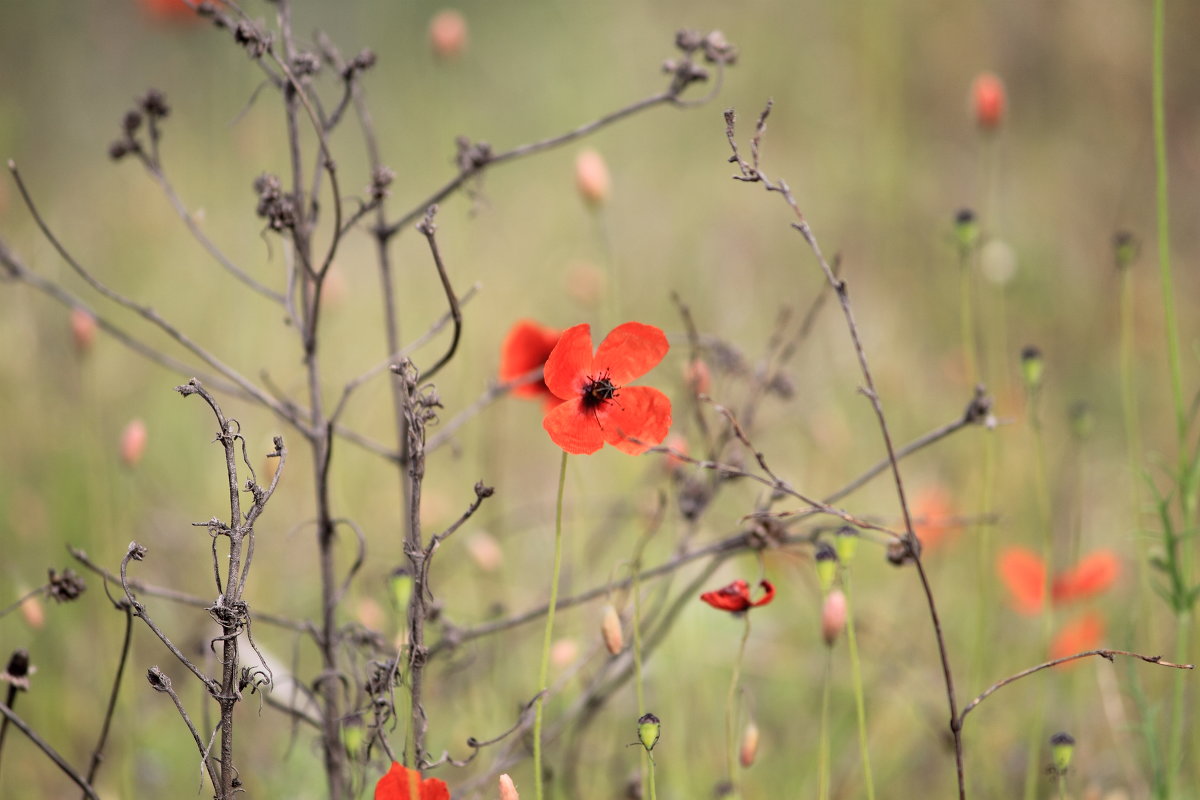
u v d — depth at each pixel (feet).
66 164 30.07
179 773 13.46
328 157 9.96
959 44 32.19
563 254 26.86
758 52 34.45
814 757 13.64
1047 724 14.49
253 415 19.83
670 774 13.05
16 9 33.12
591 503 16.99
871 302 25.23
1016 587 13.87
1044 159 29.78
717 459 12.57
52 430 18.47
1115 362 23.09
